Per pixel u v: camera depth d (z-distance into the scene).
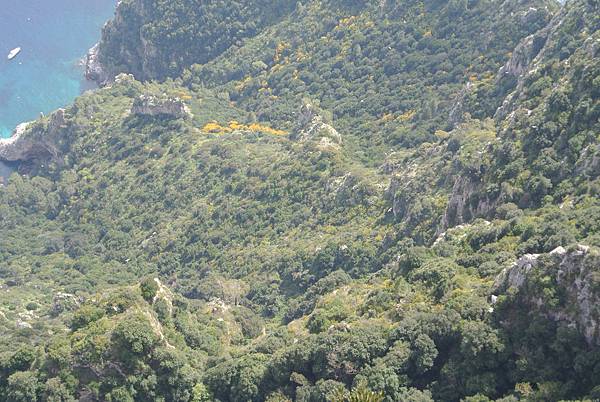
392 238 151.62
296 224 184.75
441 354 95.69
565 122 125.25
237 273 174.50
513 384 88.56
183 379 107.12
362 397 83.06
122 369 106.00
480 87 187.25
